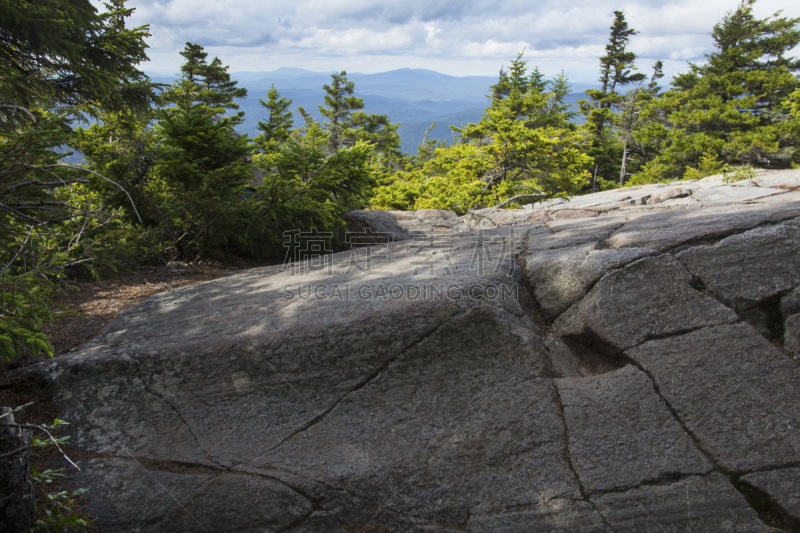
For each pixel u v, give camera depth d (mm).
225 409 2756
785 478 2184
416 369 2807
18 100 7215
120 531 2250
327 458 2502
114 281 4848
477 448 2479
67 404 2805
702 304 2879
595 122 35625
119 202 5281
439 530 2258
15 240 2934
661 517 2158
